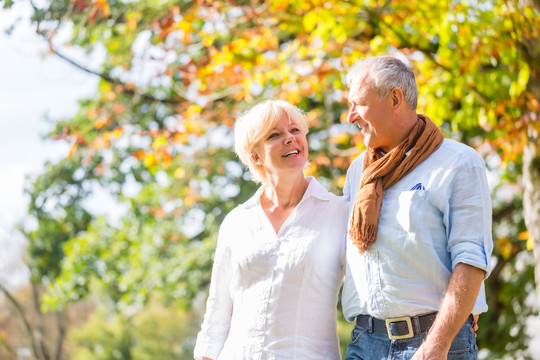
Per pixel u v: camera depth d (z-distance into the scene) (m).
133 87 10.41
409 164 3.21
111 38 10.16
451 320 2.98
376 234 3.23
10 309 32.22
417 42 7.57
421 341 3.14
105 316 40.59
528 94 6.51
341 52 7.95
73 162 14.13
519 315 12.87
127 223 16.36
